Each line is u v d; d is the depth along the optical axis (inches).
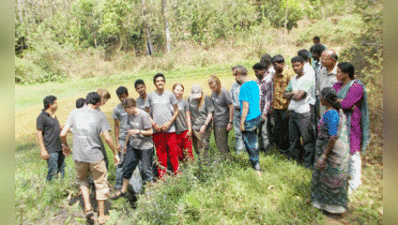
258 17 964.6
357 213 125.6
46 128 160.7
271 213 125.1
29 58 796.0
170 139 167.2
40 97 536.1
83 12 1029.8
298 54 184.9
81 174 139.3
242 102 159.5
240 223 120.6
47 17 1028.5
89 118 135.9
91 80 709.9
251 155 161.0
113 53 971.3
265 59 193.8
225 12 968.9
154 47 1005.8
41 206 140.7
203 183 151.4
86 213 137.6
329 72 158.7
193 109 182.9
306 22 852.0
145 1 973.2
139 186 153.8
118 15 970.7
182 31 1005.2
